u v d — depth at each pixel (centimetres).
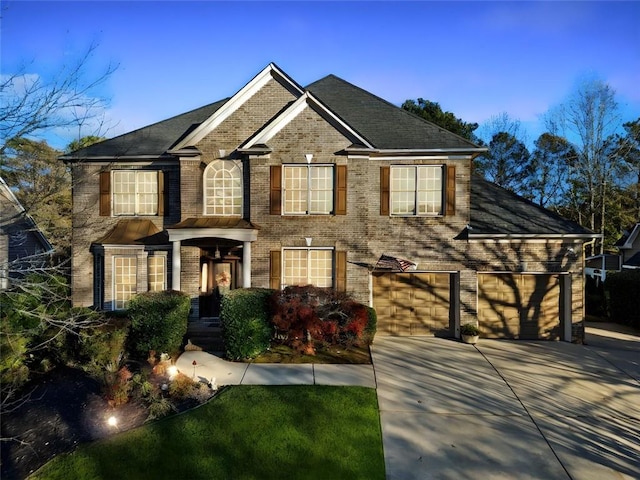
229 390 1019
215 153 1585
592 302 2234
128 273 1603
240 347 1229
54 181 1236
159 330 1231
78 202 1659
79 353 1193
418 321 1598
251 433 838
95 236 1653
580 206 3903
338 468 740
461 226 1556
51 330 1158
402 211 1593
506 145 4547
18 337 1028
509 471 738
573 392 1070
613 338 1648
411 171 1591
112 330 1178
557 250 1522
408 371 1189
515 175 4538
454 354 1360
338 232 1532
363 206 1530
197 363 1223
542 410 966
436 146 1557
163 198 1644
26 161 1398
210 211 1599
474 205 1697
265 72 1561
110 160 1605
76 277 1645
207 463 753
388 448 802
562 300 1554
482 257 1545
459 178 1564
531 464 759
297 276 1558
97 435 846
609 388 1098
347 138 1525
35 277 1166
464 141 1577
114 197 1667
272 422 877
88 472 737
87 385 1064
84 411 941
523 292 1566
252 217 1545
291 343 1339
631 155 3725
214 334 1443
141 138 1703
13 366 1032
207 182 1598
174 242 1512
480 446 812
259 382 1080
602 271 2978
